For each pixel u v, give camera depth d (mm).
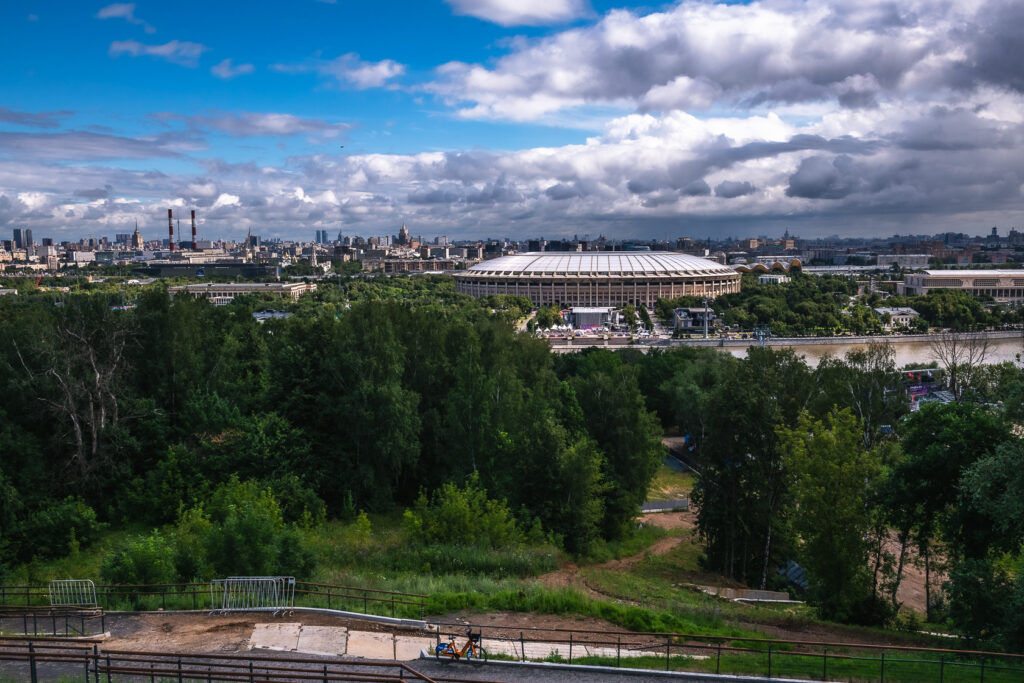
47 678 37031
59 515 72750
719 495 82750
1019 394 59625
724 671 41969
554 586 58562
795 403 87062
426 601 51625
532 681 38688
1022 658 47562
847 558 63531
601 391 98375
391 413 89062
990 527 58469
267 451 86125
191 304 115812
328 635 43875
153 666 38625
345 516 86250
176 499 81375
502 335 114750
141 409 90000
